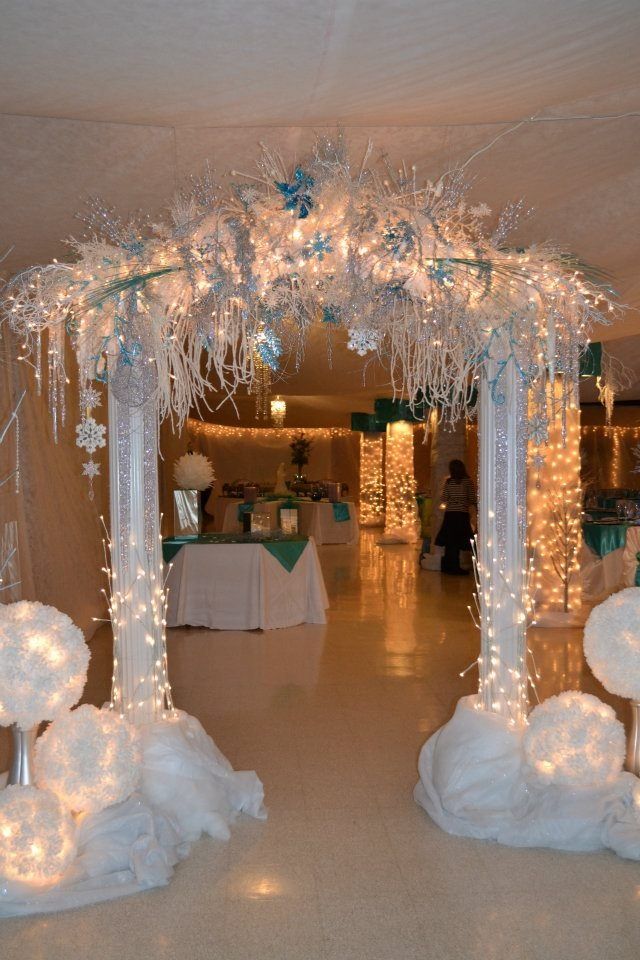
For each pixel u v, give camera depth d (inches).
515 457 135.0
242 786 138.6
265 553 286.8
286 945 98.6
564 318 126.3
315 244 115.6
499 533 136.6
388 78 89.7
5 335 157.9
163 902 108.2
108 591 305.0
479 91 98.0
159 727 132.5
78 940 99.7
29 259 142.6
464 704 140.7
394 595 359.3
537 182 140.3
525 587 136.9
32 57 79.9
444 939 99.7
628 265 191.3
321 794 144.3
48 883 108.2
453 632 282.0
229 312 121.7
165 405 129.3
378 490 704.4
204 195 119.2
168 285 122.7
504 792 129.8
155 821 119.9
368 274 117.2
